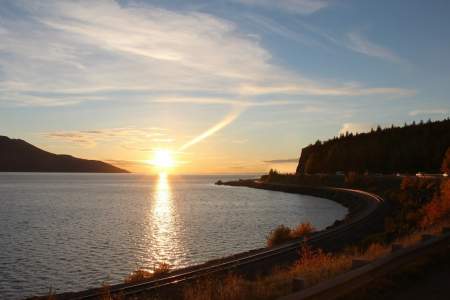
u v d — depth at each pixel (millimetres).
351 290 7883
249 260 23266
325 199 110875
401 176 107062
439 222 24453
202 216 68562
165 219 64188
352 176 118312
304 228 38969
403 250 9898
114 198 115438
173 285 16938
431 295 8508
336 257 17078
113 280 27656
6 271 29906
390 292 8695
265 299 9070
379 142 163750
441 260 11664
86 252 37344
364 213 53094
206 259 34562
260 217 66875
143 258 34906
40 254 36281
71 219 63812
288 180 185625
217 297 9570
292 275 12289
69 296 16453
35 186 189625
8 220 61938
